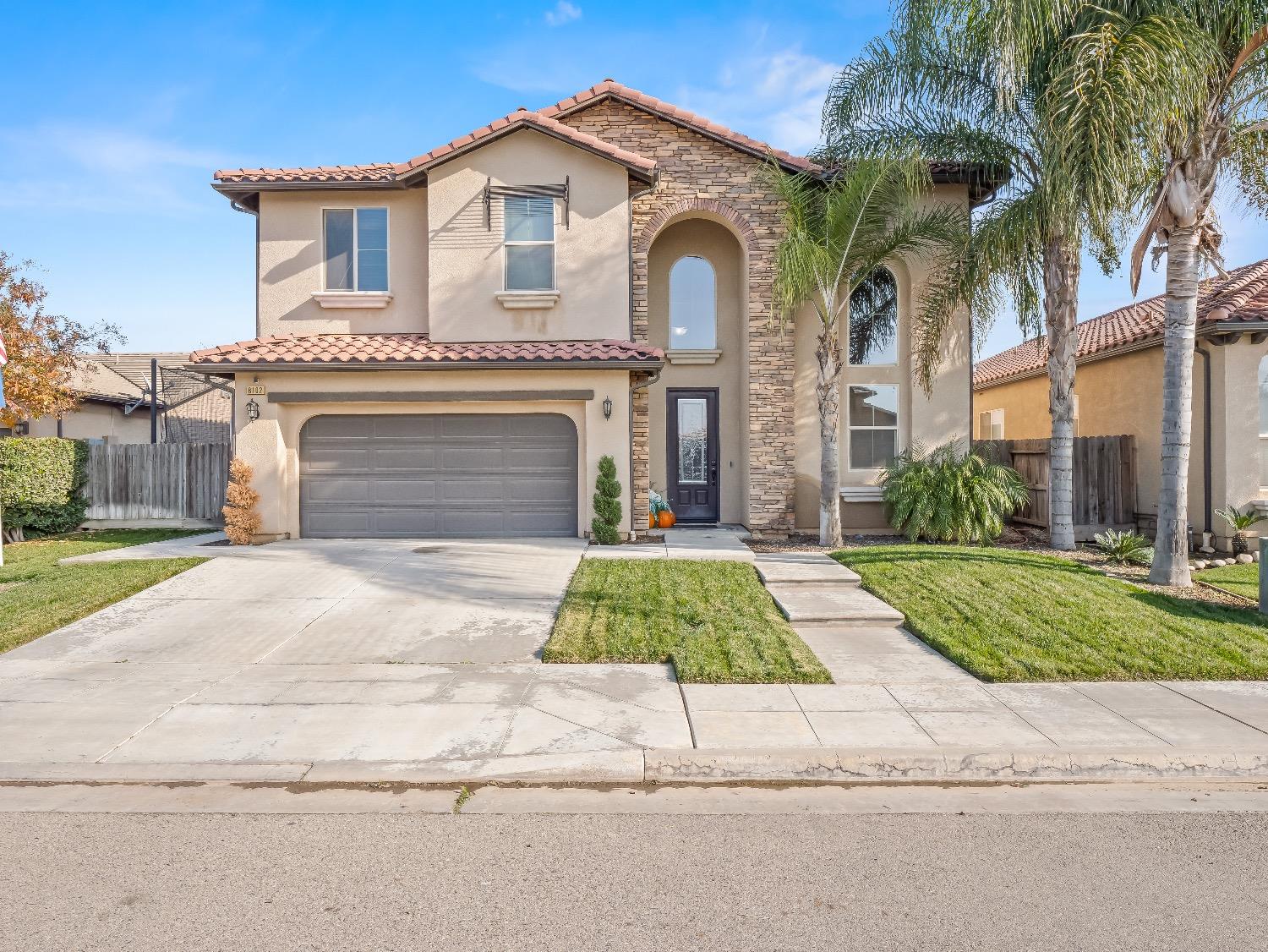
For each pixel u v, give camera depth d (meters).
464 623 8.12
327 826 4.25
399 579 9.81
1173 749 5.01
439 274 13.29
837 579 9.53
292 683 6.48
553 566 10.52
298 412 12.82
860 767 4.92
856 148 11.98
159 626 8.05
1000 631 7.59
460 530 12.90
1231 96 9.27
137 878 3.69
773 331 13.97
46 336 15.98
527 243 13.35
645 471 13.71
